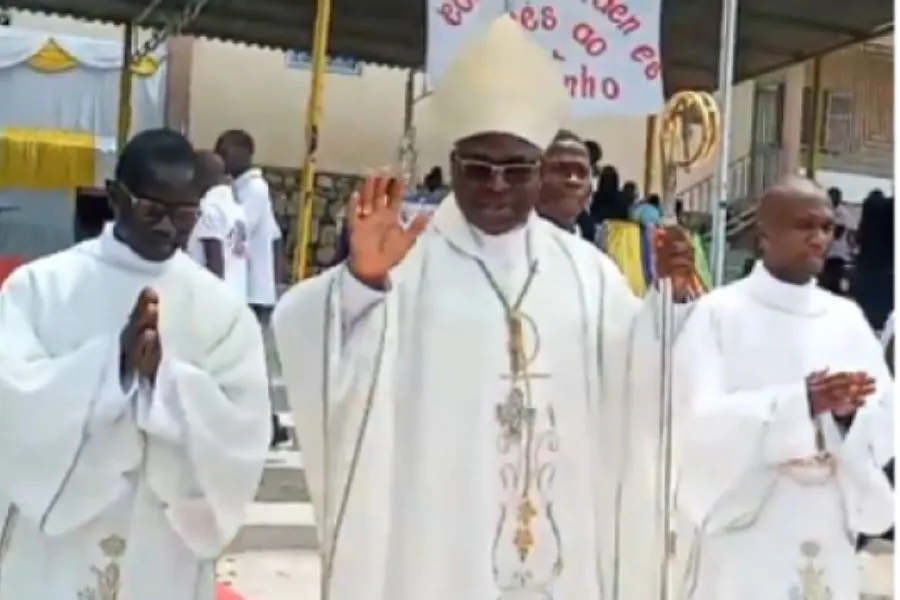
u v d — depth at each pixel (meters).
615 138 17.05
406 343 3.50
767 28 11.58
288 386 3.40
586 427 3.60
